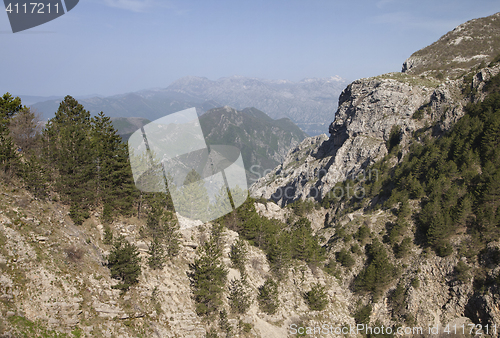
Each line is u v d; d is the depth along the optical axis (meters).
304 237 72.12
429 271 92.12
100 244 36.12
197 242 44.97
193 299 38.59
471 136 121.19
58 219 34.53
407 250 97.19
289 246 67.25
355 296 88.88
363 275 90.00
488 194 93.50
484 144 112.00
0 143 33.94
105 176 39.12
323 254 90.19
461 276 87.31
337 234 114.25
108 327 29.88
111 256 33.72
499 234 89.56
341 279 94.25
